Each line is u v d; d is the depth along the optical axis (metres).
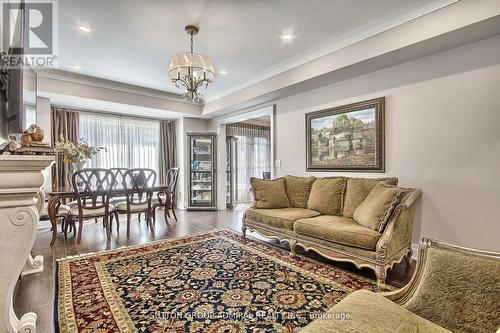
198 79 3.10
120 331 1.66
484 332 1.00
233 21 2.79
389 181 2.95
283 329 1.68
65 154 3.89
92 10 2.56
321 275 2.48
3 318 1.46
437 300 1.14
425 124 2.93
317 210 3.44
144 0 2.42
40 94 4.36
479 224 2.58
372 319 1.05
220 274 2.49
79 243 3.51
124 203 4.04
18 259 1.48
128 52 3.54
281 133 4.72
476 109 2.58
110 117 5.83
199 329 1.68
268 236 3.34
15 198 1.47
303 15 2.68
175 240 3.63
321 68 3.48
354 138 3.58
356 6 2.53
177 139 6.77
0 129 2.14
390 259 2.31
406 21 2.64
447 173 2.78
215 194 6.34
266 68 4.15
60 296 2.09
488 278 1.05
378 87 3.34
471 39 2.52
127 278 2.41
